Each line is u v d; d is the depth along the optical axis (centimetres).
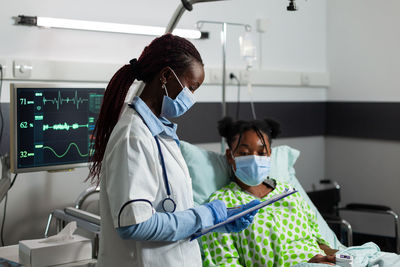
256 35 295
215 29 278
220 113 281
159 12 256
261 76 294
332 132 327
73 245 163
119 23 240
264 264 185
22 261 163
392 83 290
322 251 197
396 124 288
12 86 179
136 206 107
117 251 120
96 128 129
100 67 236
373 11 298
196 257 127
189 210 118
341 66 320
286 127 312
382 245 297
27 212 224
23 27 217
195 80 123
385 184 297
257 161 194
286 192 144
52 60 224
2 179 188
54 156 191
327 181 281
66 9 228
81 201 202
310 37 321
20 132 182
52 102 189
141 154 113
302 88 320
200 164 213
